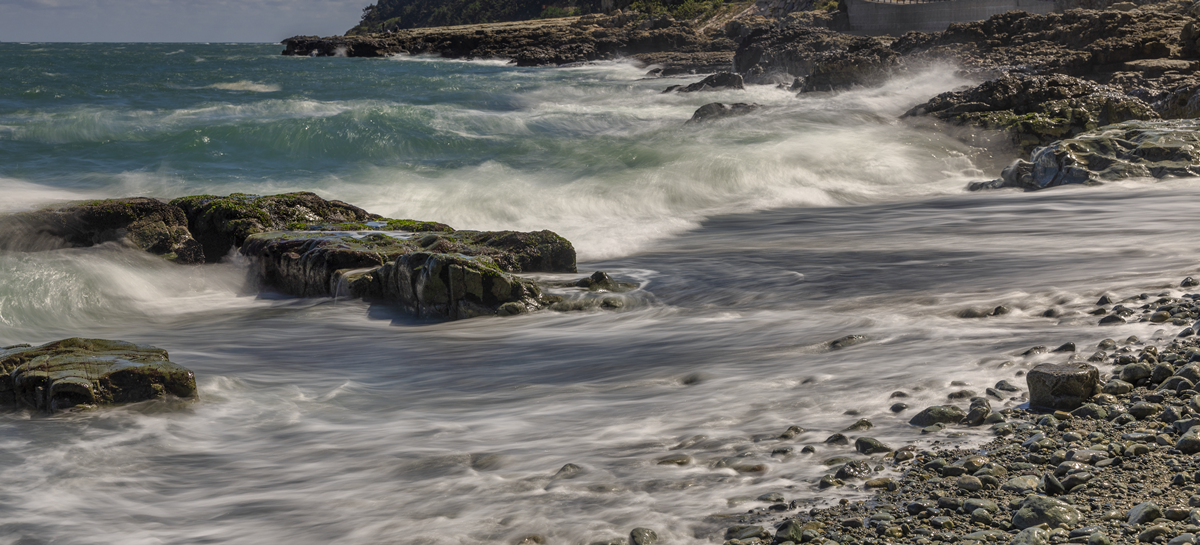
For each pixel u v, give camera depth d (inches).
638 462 184.9
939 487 160.7
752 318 331.3
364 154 845.8
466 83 2110.0
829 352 268.4
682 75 2576.3
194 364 300.2
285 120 918.4
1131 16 1455.5
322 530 161.9
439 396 254.2
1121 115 884.0
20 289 370.0
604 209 671.1
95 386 243.9
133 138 898.1
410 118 997.8
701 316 344.2
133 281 417.4
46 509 177.3
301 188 689.0
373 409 244.1
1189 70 1243.2
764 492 164.9
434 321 365.1
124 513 174.6
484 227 621.3
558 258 438.6
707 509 158.9
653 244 542.9
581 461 188.1
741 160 768.9
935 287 361.1
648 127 1112.2
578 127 1109.7
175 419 235.9
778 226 595.5
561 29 4114.2
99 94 1524.4
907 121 927.7
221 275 450.6
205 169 761.6
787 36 2257.6
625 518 157.2
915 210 636.1
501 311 364.8
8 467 202.1
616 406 229.8
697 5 4306.1
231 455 208.2
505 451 198.5
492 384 264.7
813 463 177.3
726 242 539.2
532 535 152.9
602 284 399.5
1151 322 267.3
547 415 226.2
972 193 711.7
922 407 208.7
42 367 253.0
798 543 142.8
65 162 776.3
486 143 893.2
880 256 451.5
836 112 1024.9
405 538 155.7
